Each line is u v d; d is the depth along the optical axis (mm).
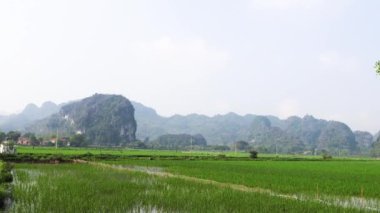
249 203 19969
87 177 33000
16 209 17016
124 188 25172
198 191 24578
